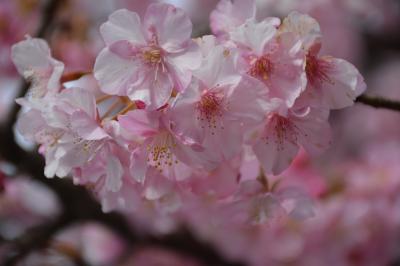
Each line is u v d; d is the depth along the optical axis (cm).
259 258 60
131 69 36
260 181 41
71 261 61
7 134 54
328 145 38
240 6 37
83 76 39
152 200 40
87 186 40
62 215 59
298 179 53
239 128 37
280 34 36
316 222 56
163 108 36
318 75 37
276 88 36
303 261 58
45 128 38
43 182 57
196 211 58
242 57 36
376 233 56
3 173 48
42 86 39
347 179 58
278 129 38
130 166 37
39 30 56
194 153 36
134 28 37
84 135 36
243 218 40
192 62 36
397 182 57
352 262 57
